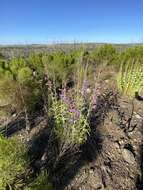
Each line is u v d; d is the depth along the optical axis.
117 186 3.52
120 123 4.81
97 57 8.63
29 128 4.62
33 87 5.53
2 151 2.94
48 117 4.77
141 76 6.11
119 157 4.01
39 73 6.38
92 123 4.68
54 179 3.45
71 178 3.53
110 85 6.49
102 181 3.55
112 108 5.32
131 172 3.78
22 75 5.68
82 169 3.68
